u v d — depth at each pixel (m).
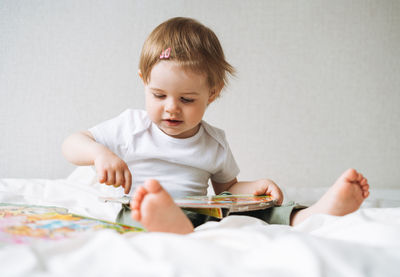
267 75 2.04
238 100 2.03
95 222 0.67
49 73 1.93
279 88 2.05
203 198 0.97
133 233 0.58
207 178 1.24
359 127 2.09
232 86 2.02
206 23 2.00
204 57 1.04
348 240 0.56
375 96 2.09
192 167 1.18
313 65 2.06
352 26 2.06
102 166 0.94
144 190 0.66
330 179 2.09
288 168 2.07
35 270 0.37
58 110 1.94
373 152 2.10
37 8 1.91
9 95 1.91
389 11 2.07
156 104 1.02
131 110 1.22
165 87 1.00
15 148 1.92
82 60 1.94
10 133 1.92
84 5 1.94
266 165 2.06
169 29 1.06
